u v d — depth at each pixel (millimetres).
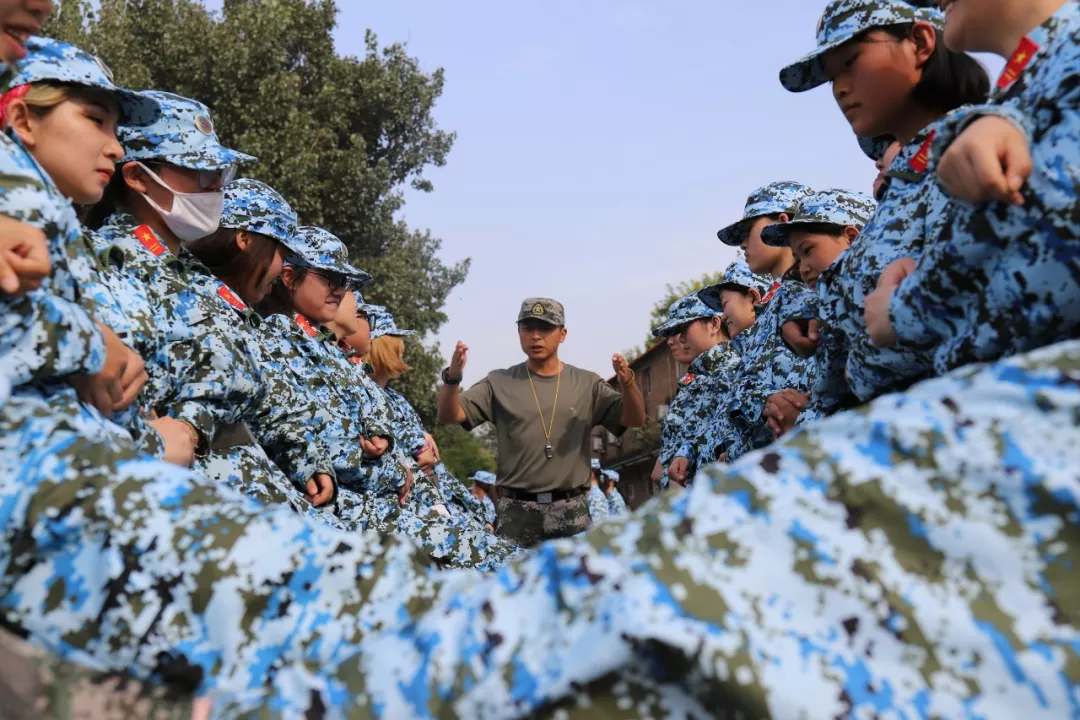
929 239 2201
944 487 1131
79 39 18750
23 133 2496
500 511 6598
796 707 1033
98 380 1971
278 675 1287
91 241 2760
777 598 1106
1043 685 1051
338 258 5242
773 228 4211
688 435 6977
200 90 19234
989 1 1808
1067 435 1113
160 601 1401
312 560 1431
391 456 5590
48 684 1370
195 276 3746
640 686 1080
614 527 1223
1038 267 1563
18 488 1426
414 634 1243
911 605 1091
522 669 1130
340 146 22016
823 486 1157
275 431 4156
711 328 7477
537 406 6492
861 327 2494
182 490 1477
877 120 2850
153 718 1361
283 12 19844
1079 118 1514
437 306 25547
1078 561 1088
